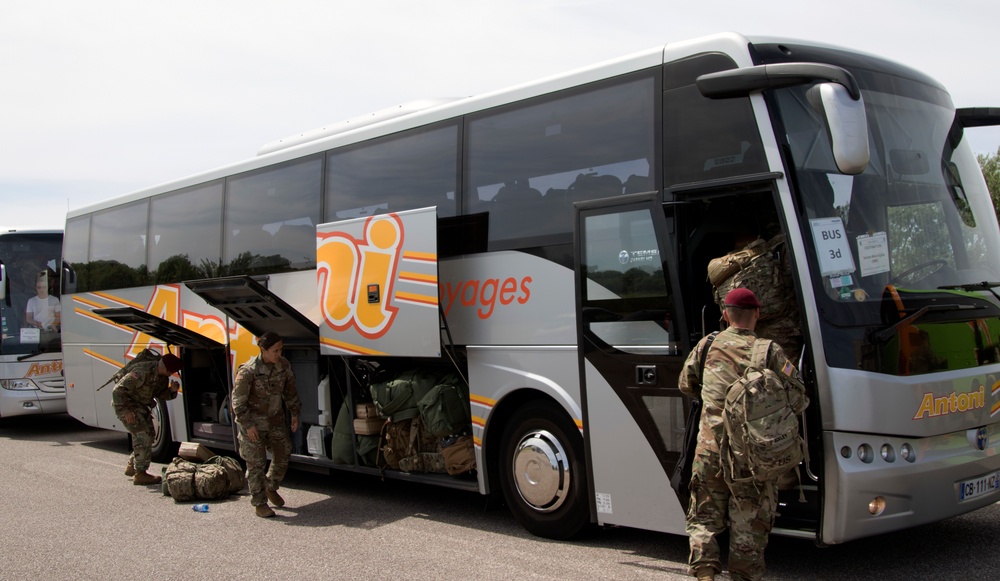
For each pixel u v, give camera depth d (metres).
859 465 5.57
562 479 7.17
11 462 12.69
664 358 6.33
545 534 7.36
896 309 5.86
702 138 6.24
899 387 5.67
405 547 7.28
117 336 13.56
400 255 8.09
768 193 6.57
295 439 9.96
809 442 5.73
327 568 6.71
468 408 8.08
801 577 6.05
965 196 6.81
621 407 6.61
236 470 9.90
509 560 6.71
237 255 10.85
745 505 5.19
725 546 7.06
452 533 7.75
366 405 8.94
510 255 7.52
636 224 6.51
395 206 8.67
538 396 7.56
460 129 8.10
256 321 9.88
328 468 9.64
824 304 5.68
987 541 6.79
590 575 6.22
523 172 7.48
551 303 7.18
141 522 8.53
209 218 11.49
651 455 6.44
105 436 16.03
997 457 6.24
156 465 12.37
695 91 6.33
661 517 6.40
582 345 6.82
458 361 8.08
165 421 12.54
